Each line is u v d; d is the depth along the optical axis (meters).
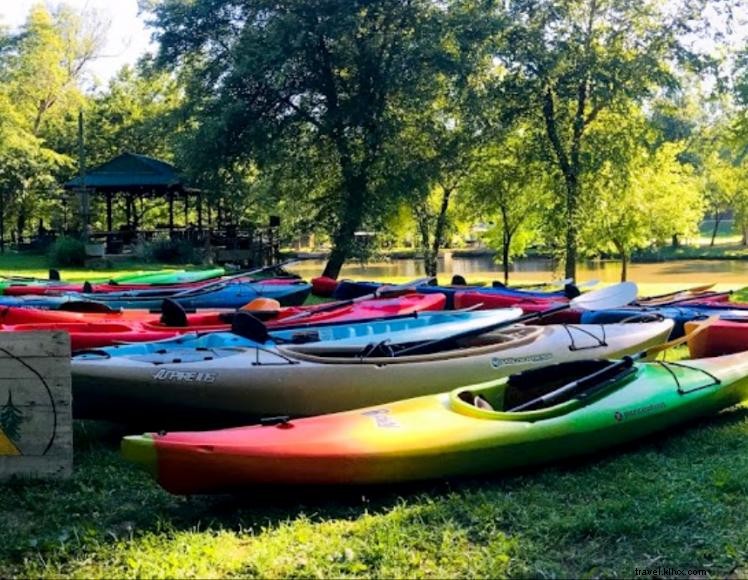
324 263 45.16
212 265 27.75
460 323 9.02
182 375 6.55
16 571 4.26
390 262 44.16
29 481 5.56
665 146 26.38
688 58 23.78
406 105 24.30
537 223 27.39
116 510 5.20
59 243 26.94
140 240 30.61
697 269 37.25
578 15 24.09
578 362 6.91
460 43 23.03
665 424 6.66
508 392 6.74
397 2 23.66
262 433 5.18
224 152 24.20
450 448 5.36
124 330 8.93
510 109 24.48
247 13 24.84
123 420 6.80
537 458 5.75
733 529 4.61
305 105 25.08
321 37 23.23
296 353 6.99
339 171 26.22
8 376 5.53
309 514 5.10
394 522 4.79
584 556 4.33
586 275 34.06
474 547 4.43
